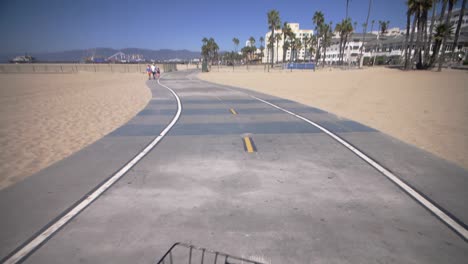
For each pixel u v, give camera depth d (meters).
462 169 5.34
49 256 2.94
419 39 46.97
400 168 5.42
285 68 75.88
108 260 2.88
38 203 4.06
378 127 9.15
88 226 3.48
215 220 3.62
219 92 20.34
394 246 3.10
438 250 3.03
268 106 13.59
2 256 2.93
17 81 30.66
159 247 3.08
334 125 9.35
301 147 6.84
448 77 31.17
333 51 135.62
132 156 6.17
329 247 3.08
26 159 6.06
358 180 4.86
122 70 67.75
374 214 3.76
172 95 18.23
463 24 93.25
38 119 10.27
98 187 4.60
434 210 3.86
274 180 4.88
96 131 8.52
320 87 24.30
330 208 3.92
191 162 5.79
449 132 8.47
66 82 29.55
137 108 12.91
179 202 4.10
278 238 3.25
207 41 130.12
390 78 32.06
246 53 161.00
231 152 6.46
